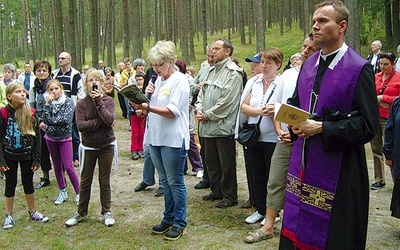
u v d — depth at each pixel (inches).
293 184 102.7
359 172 95.7
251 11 1135.0
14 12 1469.0
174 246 147.0
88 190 170.7
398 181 156.7
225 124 176.7
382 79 218.2
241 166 273.9
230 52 181.9
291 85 137.5
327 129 90.5
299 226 99.3
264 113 133.3
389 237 155.3
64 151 191.3
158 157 151.4
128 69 446.0
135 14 534.0
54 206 193.3
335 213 94.0
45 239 156.6
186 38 767.7
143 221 173.0
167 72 146.6
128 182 234.5
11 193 168.6
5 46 1943.9
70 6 464.1
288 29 1288.1
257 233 150.3
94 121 162.9
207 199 196.9
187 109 147.9
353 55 94.0
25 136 165.2
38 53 1336.1
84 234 160.4
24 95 164.2
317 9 96.0
